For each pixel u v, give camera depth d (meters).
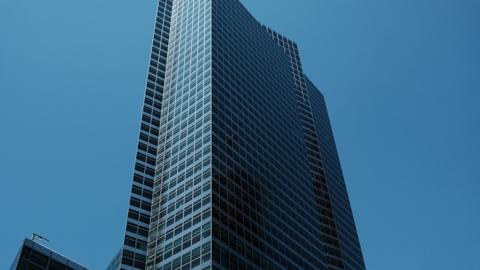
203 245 87.56
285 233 113.44
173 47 153.38
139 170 112.94
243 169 112.50
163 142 121.81
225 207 97.19
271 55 171.62
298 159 145.50
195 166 106.12
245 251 94.00
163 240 96.38
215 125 113.12
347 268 158.50
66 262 72.12
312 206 136.88
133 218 101.69
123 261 92.44
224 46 142.88
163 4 171.25
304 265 113.12
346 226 178.62
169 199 104.44
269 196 116.44
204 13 152.62
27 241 68.25
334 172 198.38
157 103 134.38
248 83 142.12
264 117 139.12
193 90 127.94
